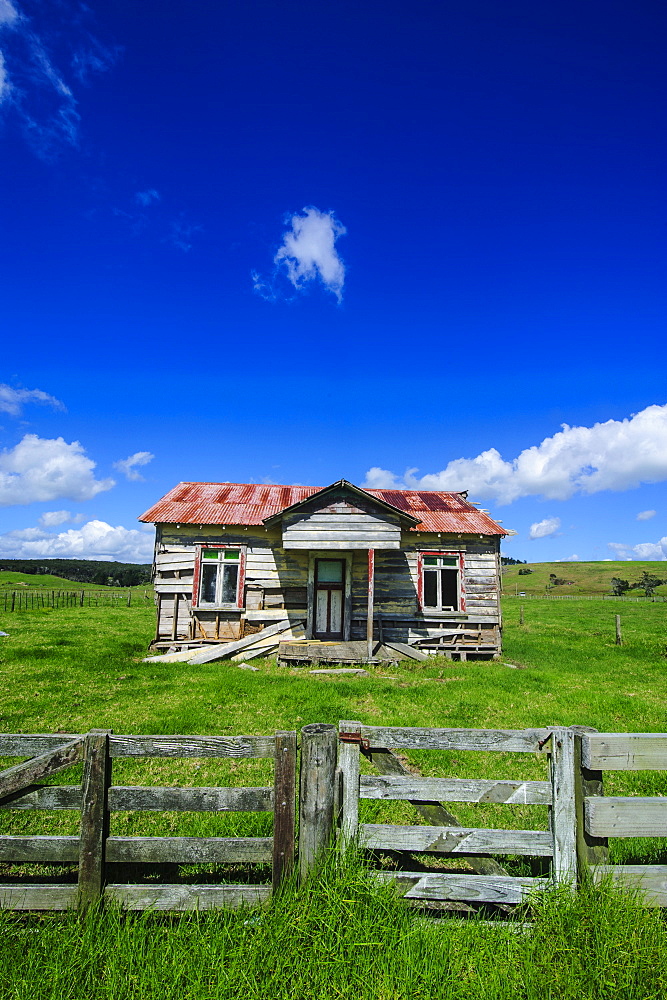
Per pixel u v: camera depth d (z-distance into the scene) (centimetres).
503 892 388
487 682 1378
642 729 930
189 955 332
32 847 383
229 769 738
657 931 349
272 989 311
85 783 381
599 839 390
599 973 319
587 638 2456
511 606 4791
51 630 2389
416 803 429
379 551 1930
